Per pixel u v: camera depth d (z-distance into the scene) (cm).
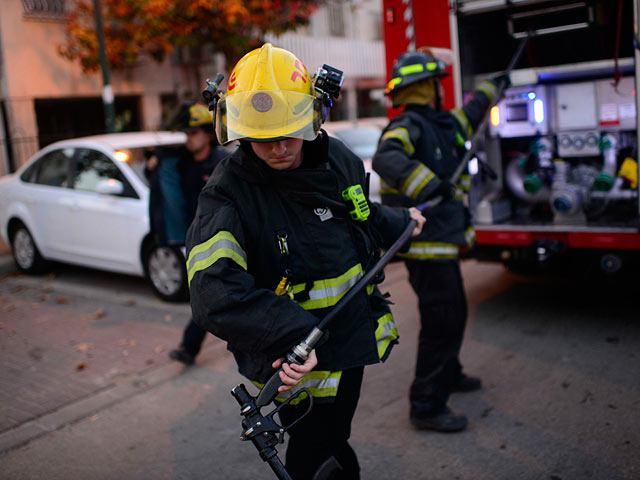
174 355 464
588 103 519
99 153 682
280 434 202
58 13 1309
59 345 523
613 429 345
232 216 199
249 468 335
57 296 668
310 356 196
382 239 248
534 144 546
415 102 347
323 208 209
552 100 534
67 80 1330
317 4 1421
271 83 193
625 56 521
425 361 352
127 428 384
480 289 623
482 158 555
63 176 716
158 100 1488
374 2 2072
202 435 372
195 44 1234
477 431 353
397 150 320
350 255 216
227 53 1299
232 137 194
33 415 404
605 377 410
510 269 554
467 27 530
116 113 1449
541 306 560
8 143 1242
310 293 210
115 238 654
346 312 214
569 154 533
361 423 371
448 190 316
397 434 356
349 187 220
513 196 572
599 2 505
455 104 525
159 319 578
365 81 2059
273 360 203
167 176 477
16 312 618
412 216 256
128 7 1187
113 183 641
